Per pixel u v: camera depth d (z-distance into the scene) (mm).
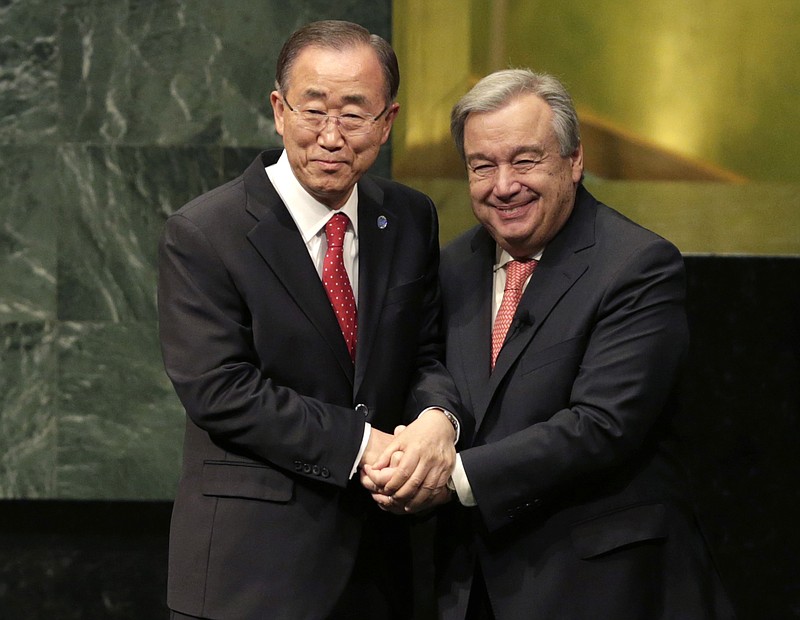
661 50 12078
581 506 7234
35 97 12352
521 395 7309
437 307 7934
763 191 12094
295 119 6910
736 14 12000
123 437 12570
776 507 12172
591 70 12125
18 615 12672
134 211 12453
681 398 12172
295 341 7059
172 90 12367
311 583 6996
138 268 12484
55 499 12656
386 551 7656
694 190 12172
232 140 12414
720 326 12164
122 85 12352
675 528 7301
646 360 7109
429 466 7012
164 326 7109
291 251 7102
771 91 12039
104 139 12391
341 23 7051
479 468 7043
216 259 6996
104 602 12672
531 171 7180
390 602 7656
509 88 7211
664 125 12141
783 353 12125
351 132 6902
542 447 7012
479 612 7648
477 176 7309
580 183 7816
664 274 7254
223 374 6867
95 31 12305
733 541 12211
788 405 12125
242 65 12352
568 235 7516
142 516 12734
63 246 12469
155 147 12406
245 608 6902
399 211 7738
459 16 12141
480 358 7578
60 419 12562
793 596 12188
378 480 6980
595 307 7238
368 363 7238
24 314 12523
